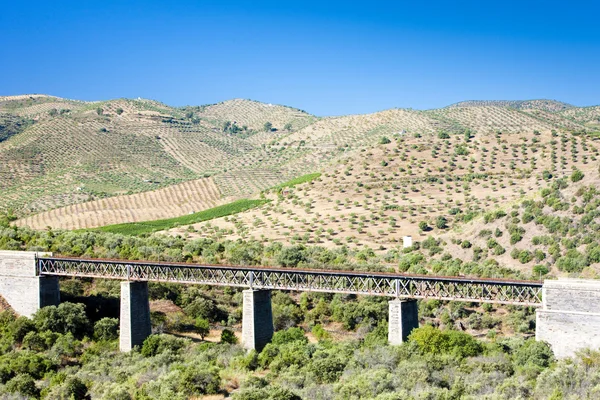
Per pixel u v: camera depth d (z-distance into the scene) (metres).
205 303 130.38
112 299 128.75
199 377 82.81
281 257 151.50
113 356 103.75
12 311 122.81
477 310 128.88
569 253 144.38
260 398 73.81
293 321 124.12
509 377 81.31
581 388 72.25
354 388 75.88
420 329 96.94
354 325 123.56
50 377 91.31
